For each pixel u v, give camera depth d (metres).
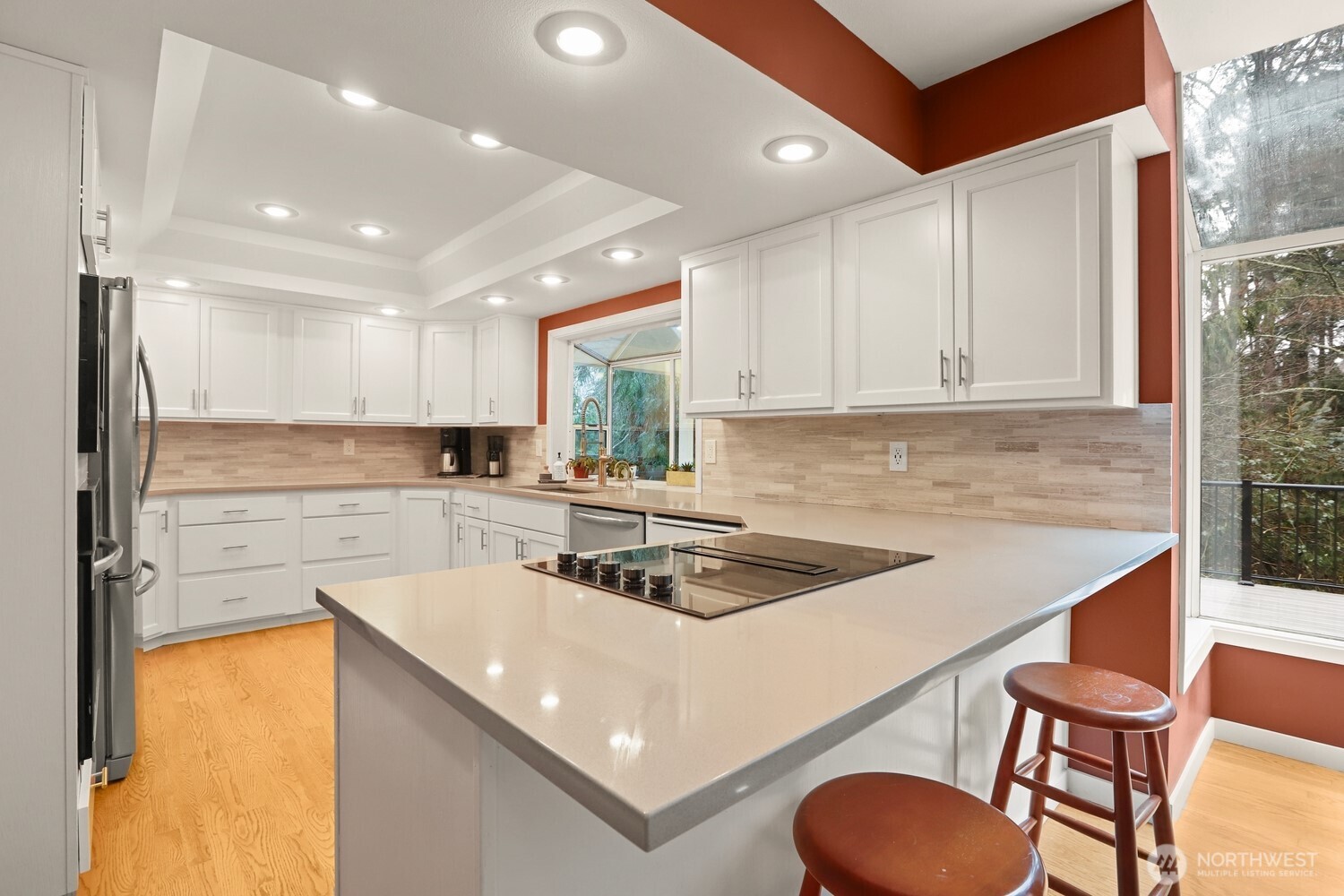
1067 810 2.08
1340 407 2.20
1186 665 2.10
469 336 4.66
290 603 4.03
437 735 0.89
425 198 3.10
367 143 2.57
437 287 4.18
